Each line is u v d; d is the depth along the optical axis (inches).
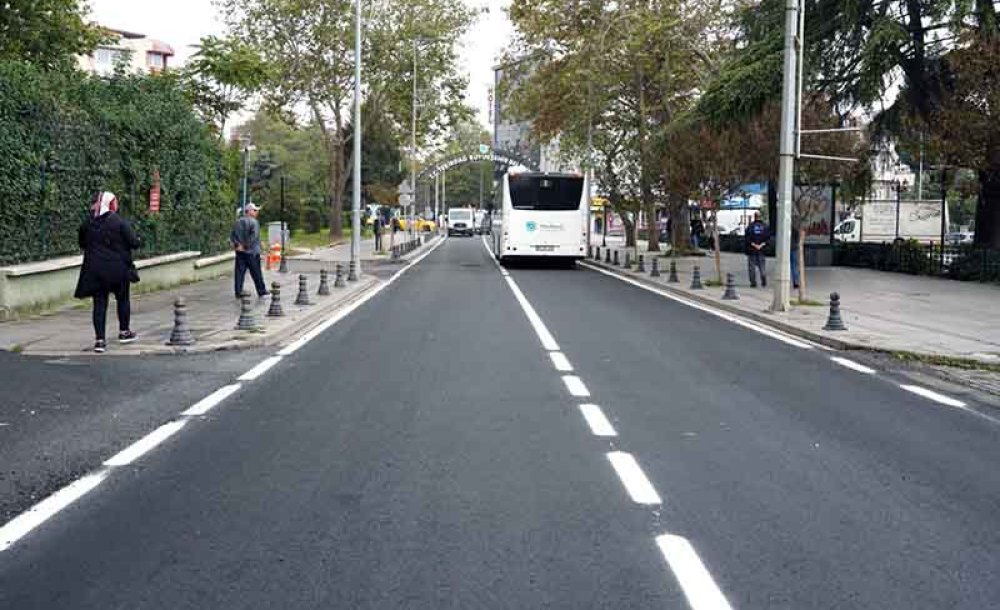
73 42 1224.2
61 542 232.5
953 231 2741.1
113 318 682.2
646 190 1660.9
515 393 430.6
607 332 672.4
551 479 290.2
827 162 861.8
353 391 433.7
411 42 1985.7
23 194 681.6
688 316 799.1
